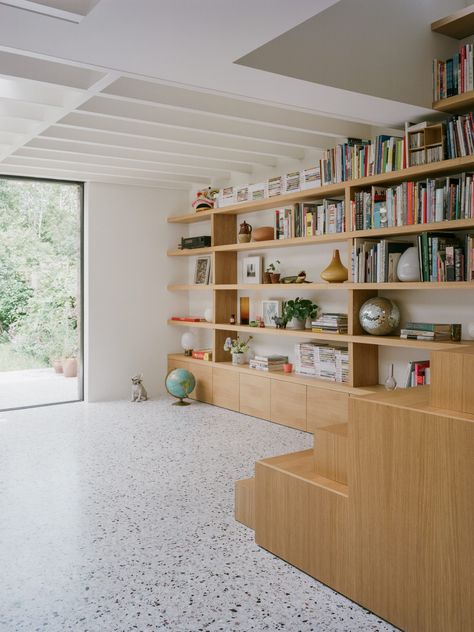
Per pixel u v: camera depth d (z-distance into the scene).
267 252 6.03
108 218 6.73
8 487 3.88
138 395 6.66
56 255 6.80
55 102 3.94
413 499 2.20
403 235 4.54
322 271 5.26
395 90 3.76
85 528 3.22
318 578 2.65
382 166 4.39
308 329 5.39
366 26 3.61
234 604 2.45
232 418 5.75
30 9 2.44
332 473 2.70
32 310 6.74
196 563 2.82
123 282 6.85
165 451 4.66
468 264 3.83
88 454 4.61
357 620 2.33
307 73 3.35
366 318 4.59
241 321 6.32
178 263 7.25
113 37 2.74
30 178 6.36
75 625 2.30
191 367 6.72
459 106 3.91
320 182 4.98
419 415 2.18
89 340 6.65
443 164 3.87
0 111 4.21
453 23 3.86
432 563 2.14
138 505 3.55
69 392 6.97
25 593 2.55
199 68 3.14
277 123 4.43
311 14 2.52
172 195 7.18
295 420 5.28
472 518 2.01
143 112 4.36
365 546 2.40
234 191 6.03
